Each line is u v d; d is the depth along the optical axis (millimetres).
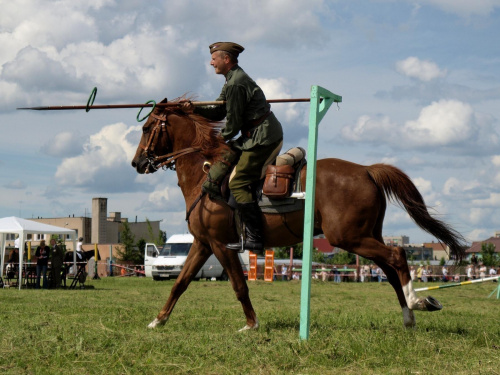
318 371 5102
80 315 9547
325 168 7051
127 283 28750
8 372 5012
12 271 24719
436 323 8703
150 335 6707
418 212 7020
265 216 7168
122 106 7969
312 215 6570
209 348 5871
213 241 7512
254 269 37500
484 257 59281
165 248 36500
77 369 5148
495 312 12312
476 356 5668
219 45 7277
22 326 7590
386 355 5680
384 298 17516
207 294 18438
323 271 41281
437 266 42375
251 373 5016
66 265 23562
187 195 7809
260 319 9094
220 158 7477
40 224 22875
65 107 8008
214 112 7820
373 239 6832
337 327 7984
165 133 8008
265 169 7188
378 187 7000
